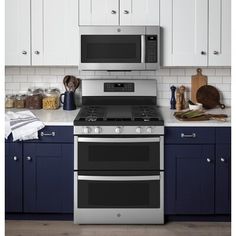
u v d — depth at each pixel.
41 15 3.97
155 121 3.58
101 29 3.87
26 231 3.59
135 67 3.90
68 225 3.72
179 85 4.35
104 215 3.69
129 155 3.62
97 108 4.16
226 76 4.34
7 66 4.35
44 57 4.02
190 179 3.68
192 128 3.62
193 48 3.98
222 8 3.94
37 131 3.62
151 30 3.87
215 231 3.60
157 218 3.70
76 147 3.62
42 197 3.73
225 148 3.65
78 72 4.36
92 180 3.63
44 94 4.38
